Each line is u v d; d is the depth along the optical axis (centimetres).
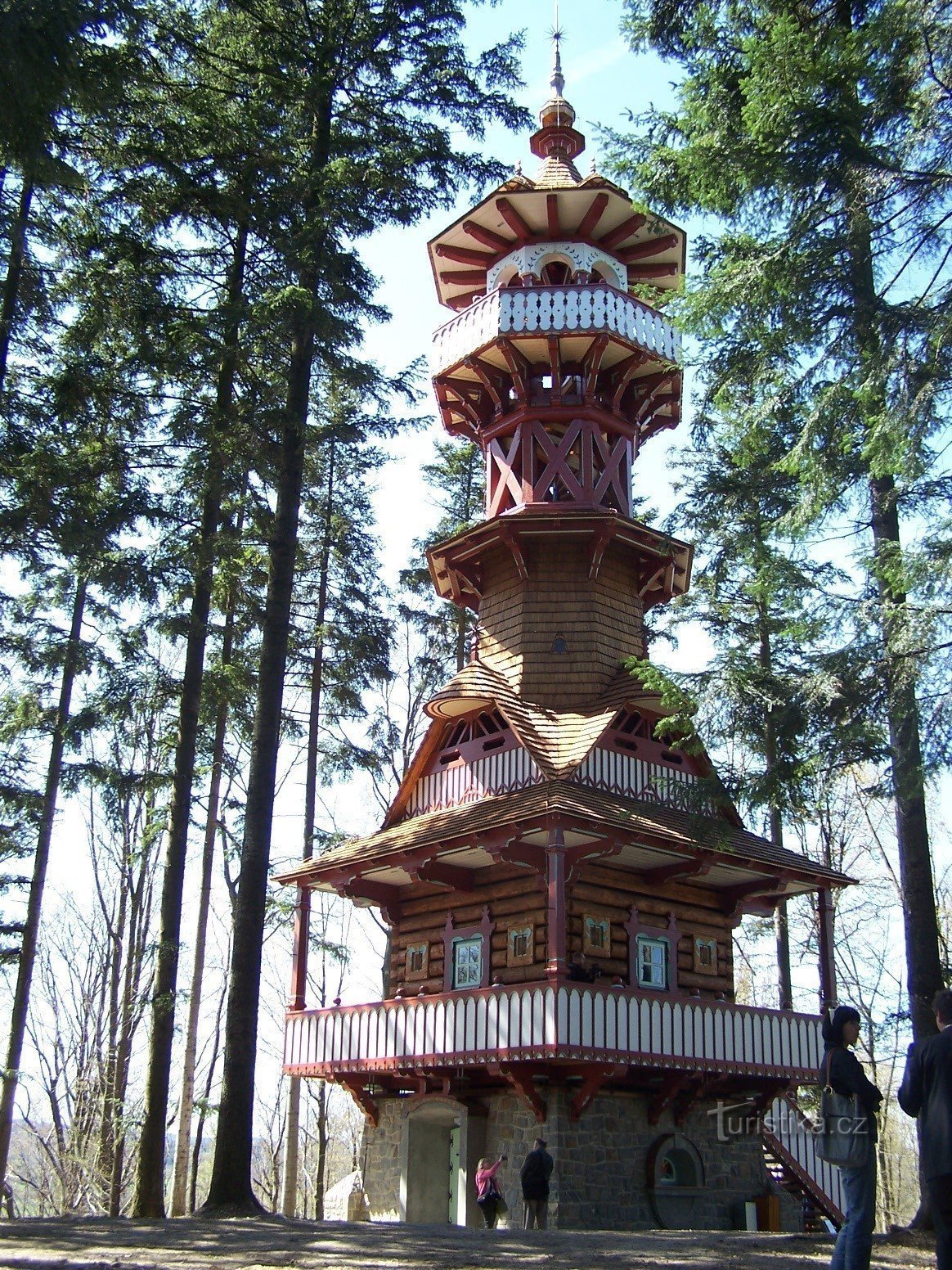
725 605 2720
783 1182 2408
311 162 2152
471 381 2736
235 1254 1195
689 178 1477
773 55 1278
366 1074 2348
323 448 2744
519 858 2061
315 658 3150
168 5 2114
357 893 2483
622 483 2641
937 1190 698
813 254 1308
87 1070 3906
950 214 1289
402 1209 2297
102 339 2077
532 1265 1123
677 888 2397
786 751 1423
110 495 2000
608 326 2525
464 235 2741
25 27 1270
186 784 2002
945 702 1254
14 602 2203
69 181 1422
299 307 1911
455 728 2516
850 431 1357
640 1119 2130
